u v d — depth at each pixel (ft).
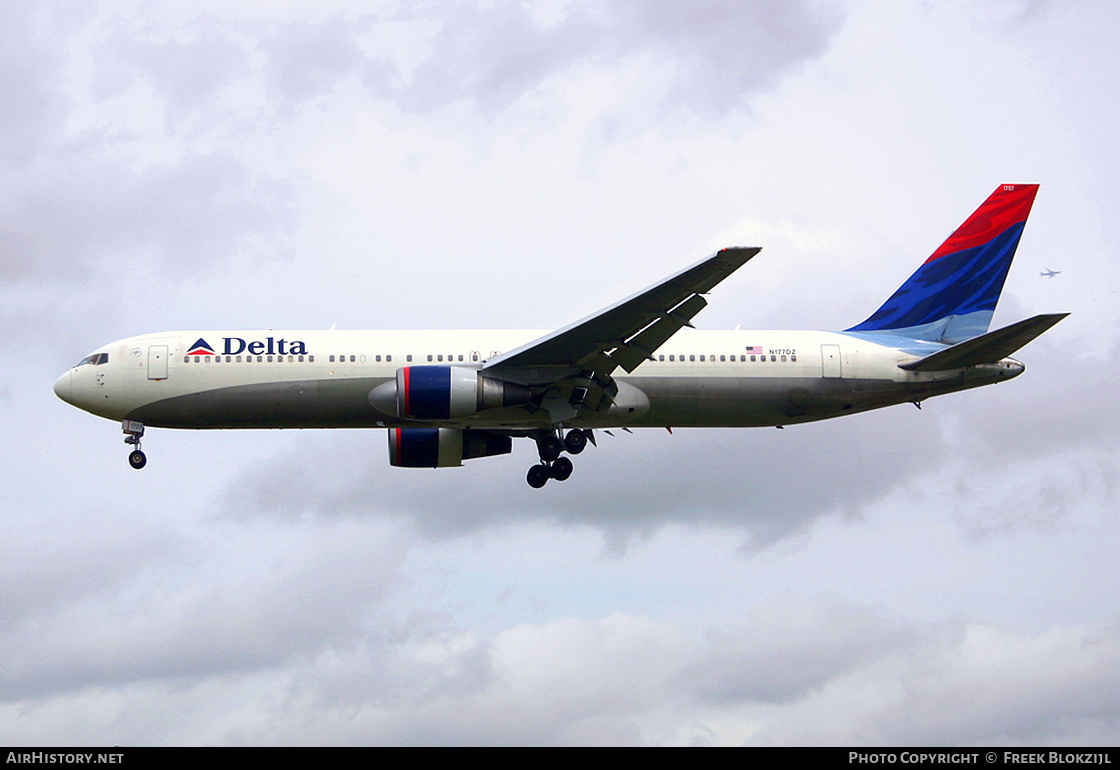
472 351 403.54
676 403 405.18
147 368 399.24
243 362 399.44
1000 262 436.35
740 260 337.93
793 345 411.75
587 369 390.63
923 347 422.82
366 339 404.57
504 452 438.81
